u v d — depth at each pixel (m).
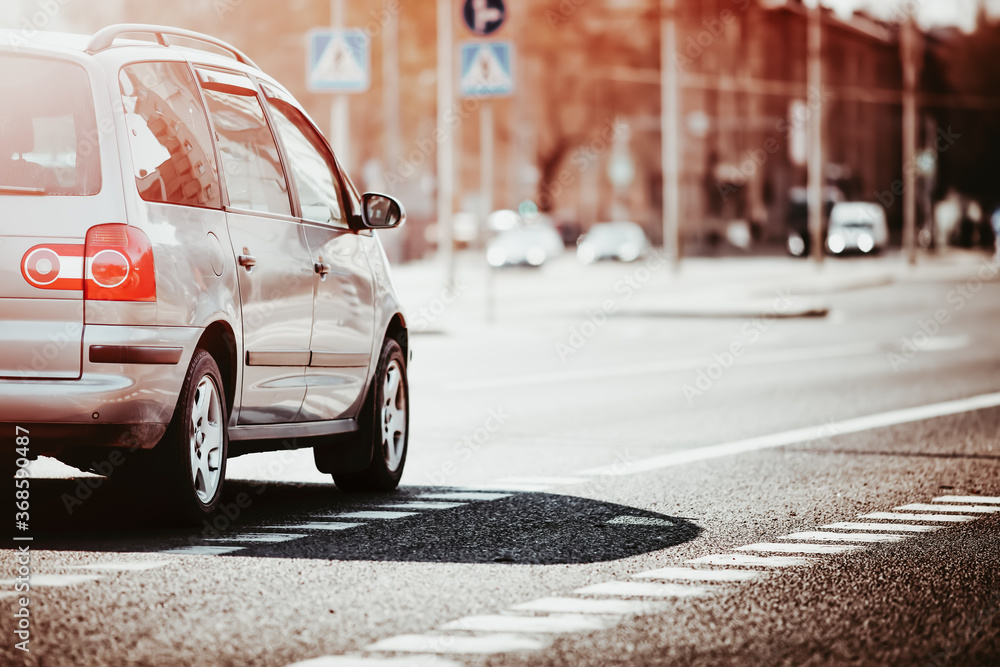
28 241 9.80
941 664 7.08
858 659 7.13
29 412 9.72
